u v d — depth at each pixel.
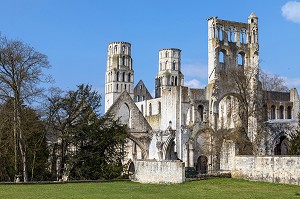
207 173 57.41
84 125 68.69
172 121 96.38
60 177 68.19
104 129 71.12
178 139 93.62
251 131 93.94
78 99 70.06
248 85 95.06
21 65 62.22
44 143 70.94
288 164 47.19
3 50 61.16
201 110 96.50
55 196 37.88
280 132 90.12
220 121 102.81
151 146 96.19
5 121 64.56
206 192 40.19
